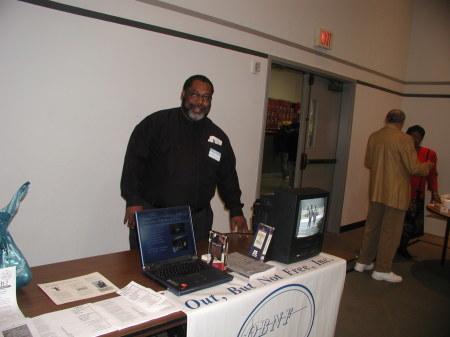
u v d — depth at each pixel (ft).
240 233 6.60
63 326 3.34
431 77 17.03
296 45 11.71
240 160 10.78
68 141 7.36
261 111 11.09
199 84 6.23
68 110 7.25
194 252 5.12
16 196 4.13
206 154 6.61
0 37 6.29
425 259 13.05
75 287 4.13
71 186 7.54
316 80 13.58
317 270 5.28
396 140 9.72
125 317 3.58
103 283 4.27
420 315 8.80
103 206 8.09
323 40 12.41
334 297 5.79
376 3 14.87
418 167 9.51
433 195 12.62
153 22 8.17
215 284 4.43
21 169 6.86
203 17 9.05
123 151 8.19
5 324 3.29
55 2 6.77
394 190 9.84
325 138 14.57
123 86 7.93
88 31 7.25
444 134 16.88
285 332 5.08
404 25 16.83
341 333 7.75
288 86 23.43
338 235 15.24
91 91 7.49
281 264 5.37
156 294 4.04
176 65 8.74
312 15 12.05
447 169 16.84
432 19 16.83
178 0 8.39
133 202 6.17
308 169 14.01
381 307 9.08
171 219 4.99
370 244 11.02
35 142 6.95
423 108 17.44
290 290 4.90
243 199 11.12
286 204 5.26
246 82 10.44
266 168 22.70
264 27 10.51
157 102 8.55
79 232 7.82
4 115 6.53
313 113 13.89
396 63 16.81
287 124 21.65
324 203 5.67
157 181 6.47
